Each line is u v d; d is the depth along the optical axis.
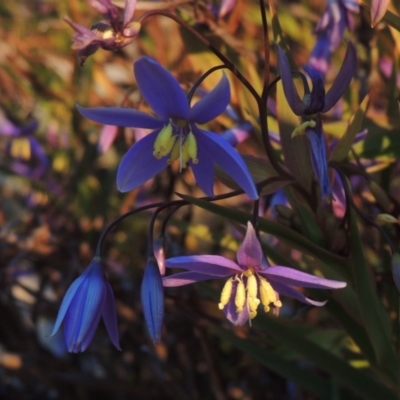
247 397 0.30
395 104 0.24
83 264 0.30
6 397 0.37
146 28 0.31
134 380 0.32
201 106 0.19
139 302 0.30
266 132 0.21
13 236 0.32
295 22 0.32
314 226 0.21
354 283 0.22
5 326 0.33
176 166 0.29
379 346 0.22
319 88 0.20
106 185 0.30
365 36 0.28
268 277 0.20
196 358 0.31
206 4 0.25
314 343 0.23
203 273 0.20
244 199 0.30
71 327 0.20
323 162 0.20
